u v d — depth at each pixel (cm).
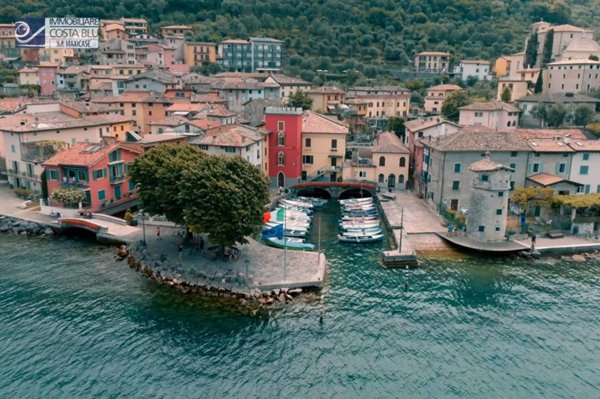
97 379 4278
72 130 10038
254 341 4862
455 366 4544
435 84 19325
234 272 6016
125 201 8731
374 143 12081
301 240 7519
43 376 4300
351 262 6850
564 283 6178
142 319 5209
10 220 7975
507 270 6556
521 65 18738
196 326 5100
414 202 9538
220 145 8919
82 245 7331
